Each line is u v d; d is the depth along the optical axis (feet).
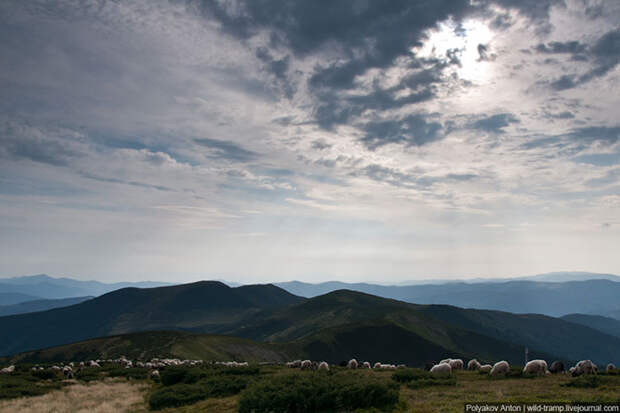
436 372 101.40
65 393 104.73
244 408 61.36
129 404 86.22
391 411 56.34
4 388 106.93
